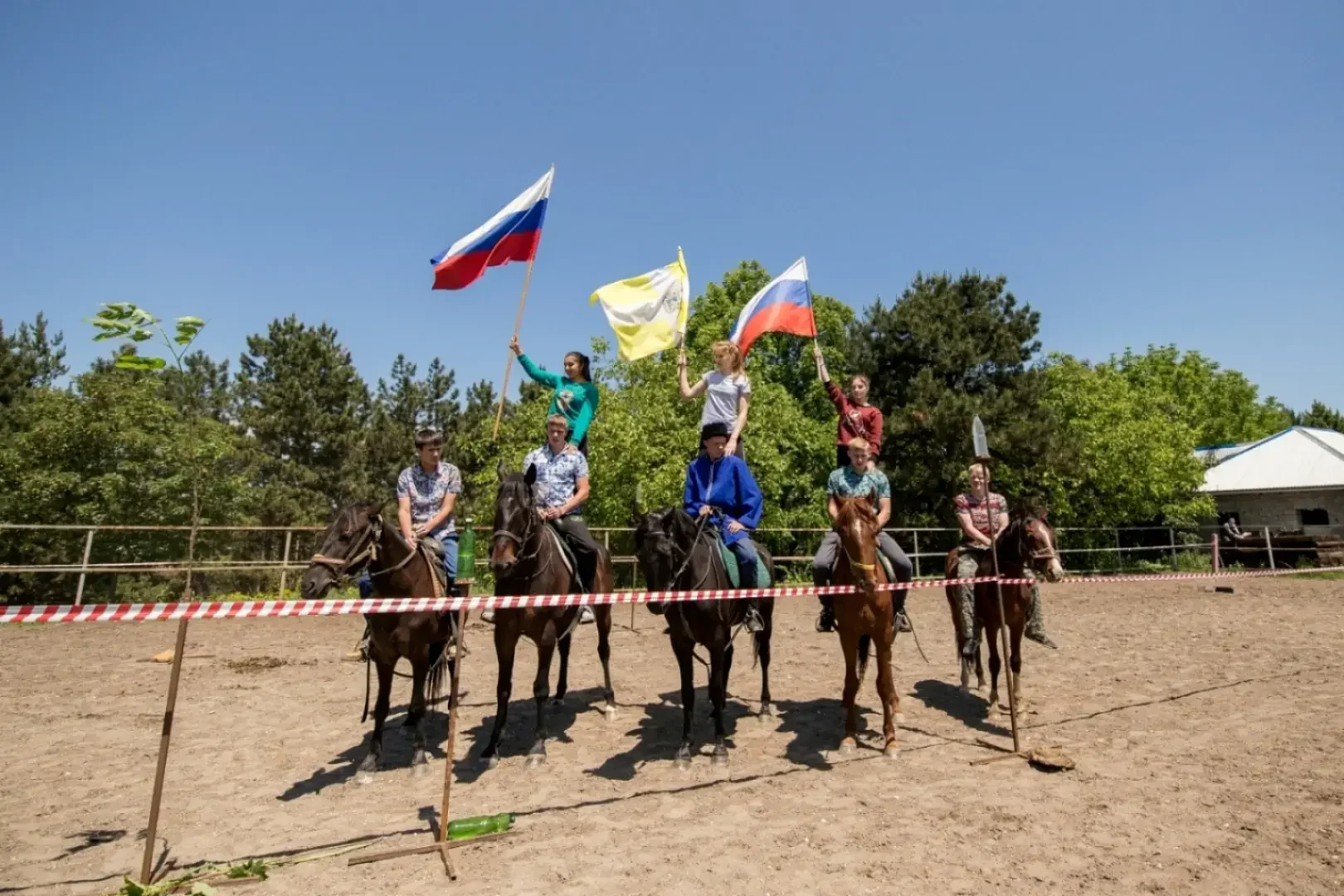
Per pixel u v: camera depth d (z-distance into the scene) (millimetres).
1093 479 31109
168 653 12805
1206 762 6625
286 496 34531
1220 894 4324
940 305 31938
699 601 6723
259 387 40250
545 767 6930
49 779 6641
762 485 26141
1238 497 35656
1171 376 56812
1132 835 5137
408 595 6551
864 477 7980
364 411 43625
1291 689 9359
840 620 7086
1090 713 8398
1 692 9977
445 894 4422
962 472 29859
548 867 4766
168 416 26969
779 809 5730
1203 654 11992
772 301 10273
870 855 4871
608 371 28625
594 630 15766
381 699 6656
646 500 22750
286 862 4879
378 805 5996
